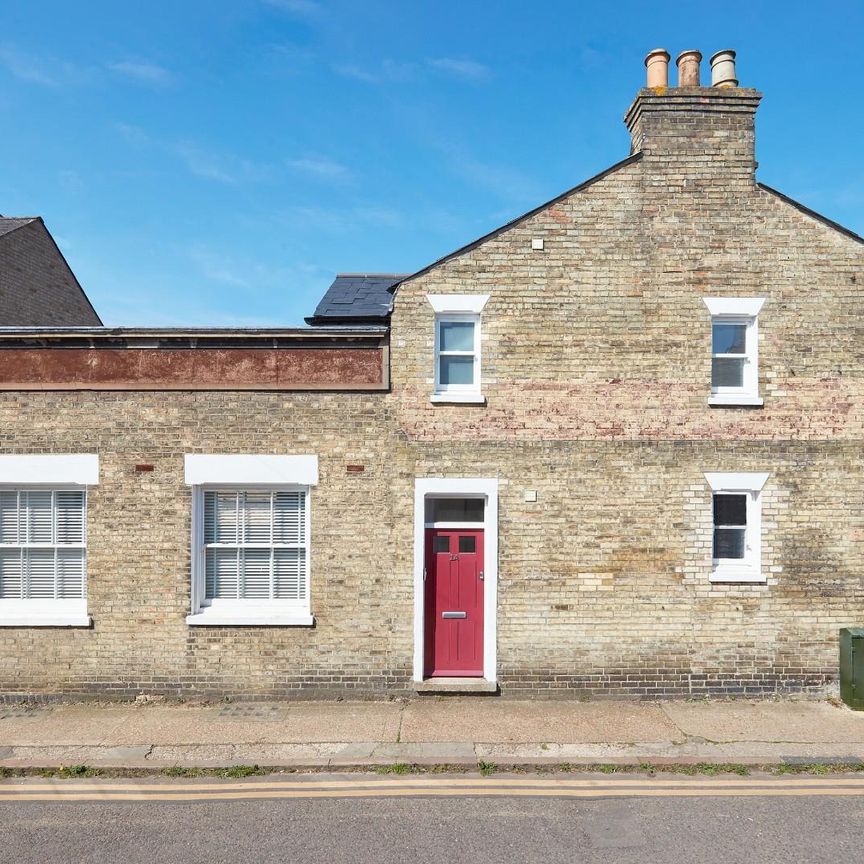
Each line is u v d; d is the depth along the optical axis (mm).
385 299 12117
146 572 9391
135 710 8969
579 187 9656
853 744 7828
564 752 7605
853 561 9523
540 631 9414
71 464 9406
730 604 9469
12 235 14734
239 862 5613
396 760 7391
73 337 9430
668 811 6434
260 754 7551
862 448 9570
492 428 9516
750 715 8742
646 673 9398
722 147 9711
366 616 9391
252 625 9336
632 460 9516
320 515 9461
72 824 6215
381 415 9508
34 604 9547
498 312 9578
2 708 9094
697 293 9609
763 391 9586
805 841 5922
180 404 9484
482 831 6082
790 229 9656
